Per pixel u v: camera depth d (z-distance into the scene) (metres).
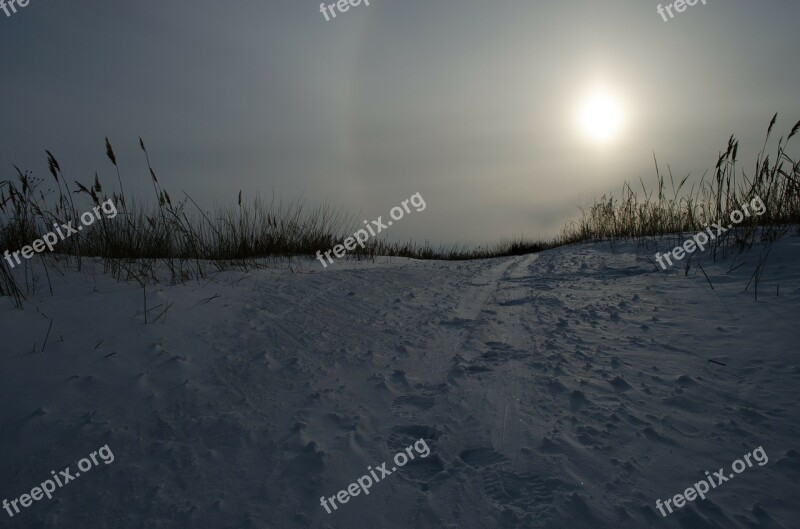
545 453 2.84
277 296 5.79
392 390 3.80
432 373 4.12
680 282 6.12
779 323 4.27
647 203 10.64
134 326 4.19
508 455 2.86
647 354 4.10
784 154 7.16
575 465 2.70
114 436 2.97
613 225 11.72
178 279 5.84
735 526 2.19
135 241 6.77
